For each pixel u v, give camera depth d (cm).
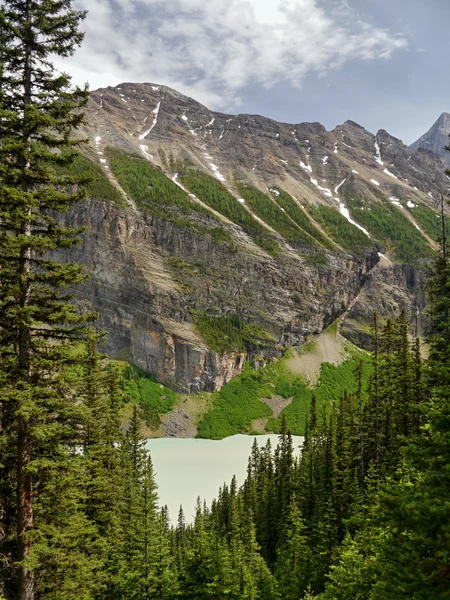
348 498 4278
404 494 1227
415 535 1182
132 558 3191
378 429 4522
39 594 1845
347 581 2069
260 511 6419
